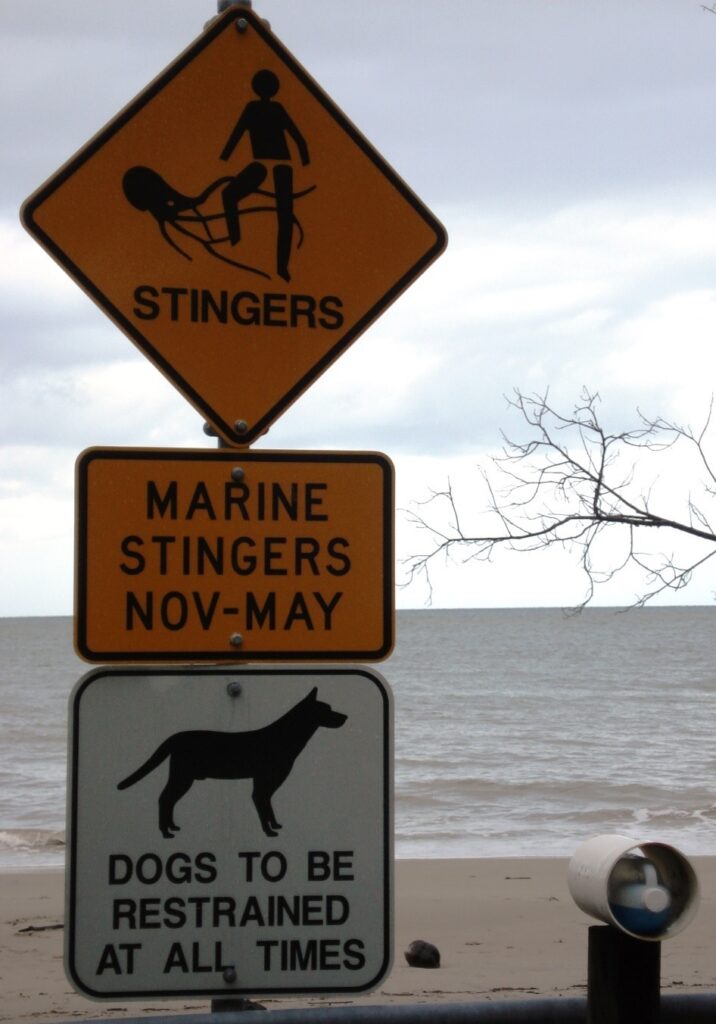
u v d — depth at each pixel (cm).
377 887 276
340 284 304
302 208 304
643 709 5872
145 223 297
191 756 275
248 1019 251
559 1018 259
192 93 301
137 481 279
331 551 283
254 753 277
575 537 665
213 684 277
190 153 300
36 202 293
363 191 306
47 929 1533
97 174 296
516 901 1761
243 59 303
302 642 281
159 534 279
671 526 655
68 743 273
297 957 273
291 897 274
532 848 2441
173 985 270
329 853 276
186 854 273
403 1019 255
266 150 303
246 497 282
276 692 279
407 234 307
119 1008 1083
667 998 263
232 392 298
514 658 10375
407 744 4466
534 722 5300
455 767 3797
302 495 284
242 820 275
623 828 2719
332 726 279
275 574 281
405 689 7138
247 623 280
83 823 271
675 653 10988
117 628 276
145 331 296
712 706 6022
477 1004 259
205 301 298
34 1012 1104
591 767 3806
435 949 1352
